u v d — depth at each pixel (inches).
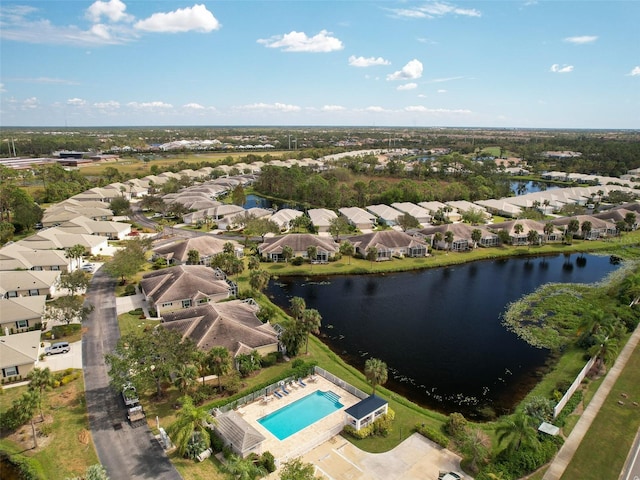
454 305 3592.5
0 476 1708.9
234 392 2282.2
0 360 2340.1
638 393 2329.0
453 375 2586.1
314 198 7637.8
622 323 2957.7
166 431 1962.4
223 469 1768.0
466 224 5930.1
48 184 7549.2
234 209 6309.1
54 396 2224.4
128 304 3368.6
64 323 3016.7
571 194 7864.2
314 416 2160.4
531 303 3646.7
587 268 4645.7
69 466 1752.0
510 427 1804.9
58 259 3996.1
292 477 1536.7
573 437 1969.7
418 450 1908.2
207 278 3607.3
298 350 2706.7
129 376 2123.5
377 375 2108.8
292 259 4554.6
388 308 3513.8
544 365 2699.3
